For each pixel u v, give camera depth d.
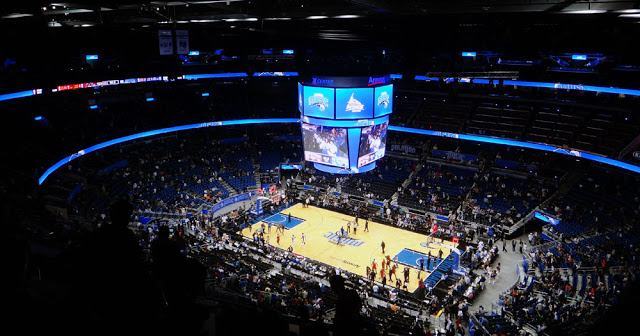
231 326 6.69
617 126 46.84
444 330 28.61
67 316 3.91
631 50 33.94
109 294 4.83
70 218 32.72
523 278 35.16
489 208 45.75
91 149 44.88
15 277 3.82
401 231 46.03
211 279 29.70
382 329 23.75
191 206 46.62
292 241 41.97
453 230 43.56
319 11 25.98
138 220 40.72
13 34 34.22
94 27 34.78
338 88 38.06
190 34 42.94
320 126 40.25
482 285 34.06
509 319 28.45
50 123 45.09
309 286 32.66
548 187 46.34
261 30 34.22
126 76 48.88
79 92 49.09
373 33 36.53
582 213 40.88
